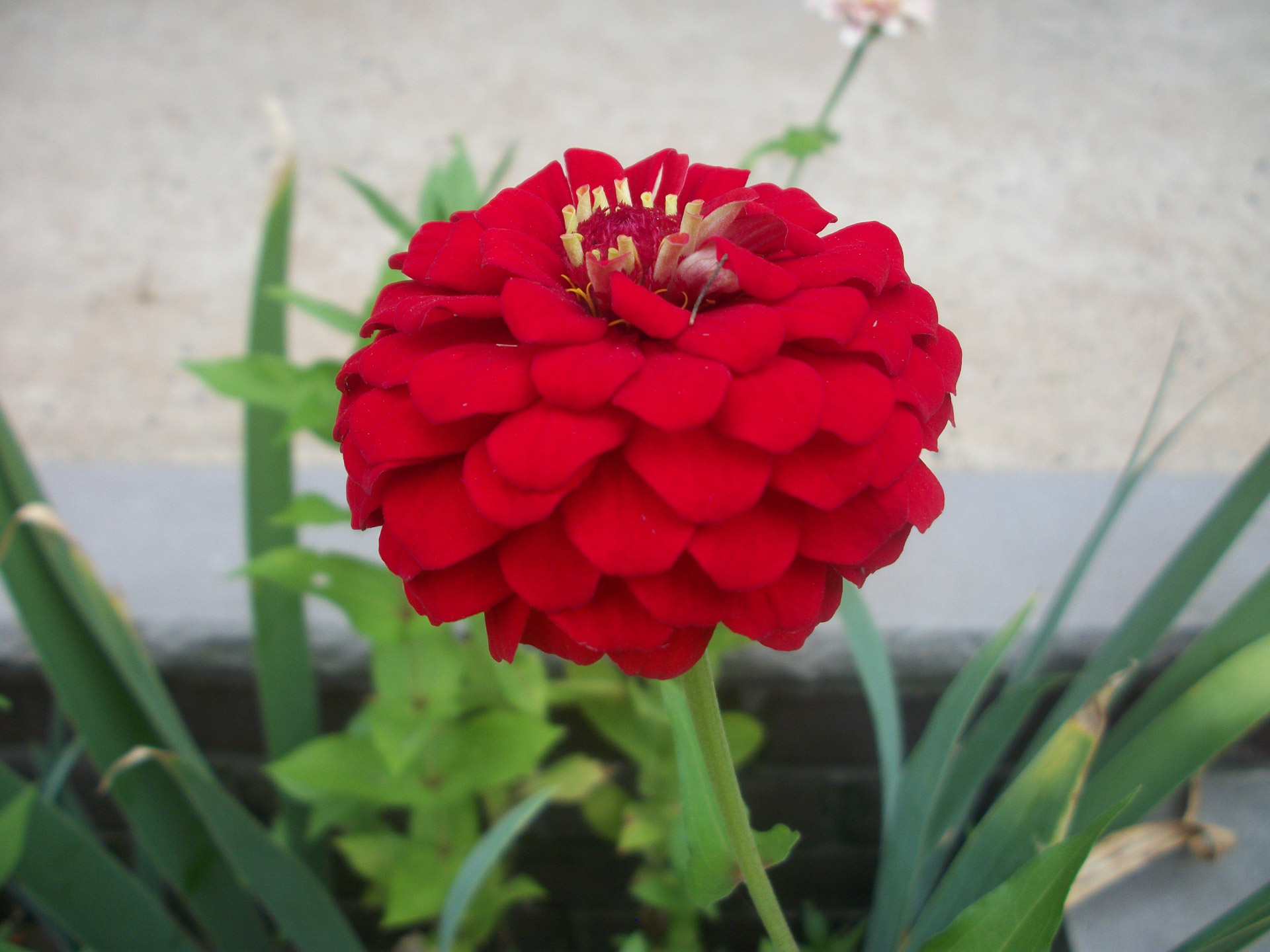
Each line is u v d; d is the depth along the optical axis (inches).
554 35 37.4
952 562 17.7
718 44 36.7
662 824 14.5
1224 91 33.6
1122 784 10.5
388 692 12.4
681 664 7.4
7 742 17.5
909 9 14.3
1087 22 37.5
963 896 10.3
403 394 7.4
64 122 33.9
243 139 32.8
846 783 17.5
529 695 13.0
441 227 8.5
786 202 8.8
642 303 7.2
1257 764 16.0
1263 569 17.2
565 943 19.0
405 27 38.0
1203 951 9.1
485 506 6.8
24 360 25.6
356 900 18.5
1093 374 24.1
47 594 12.6
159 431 23.5
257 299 13.9
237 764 17.9
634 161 30.6
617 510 6.9
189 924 18.3
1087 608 16.7
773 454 6.9
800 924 18.4
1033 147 31.5
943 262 27.5
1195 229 28.4
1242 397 23.1
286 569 12.2
